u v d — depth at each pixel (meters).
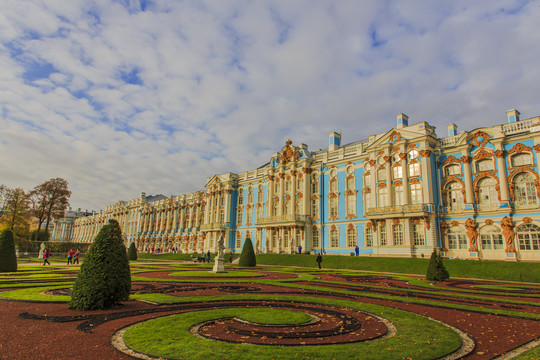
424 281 26.33
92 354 8.30
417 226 44.88
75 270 32.22
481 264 33.84
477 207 41.75
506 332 11.16
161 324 11.05
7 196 84.81
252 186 73.25
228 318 12.34
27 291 17.92
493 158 41.16
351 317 12.71
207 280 24.48
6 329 10.42
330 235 56.62
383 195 49.16
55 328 10.62
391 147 49.06
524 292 20.98
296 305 14.99
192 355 8.16
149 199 118.38
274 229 64.31
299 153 63.69
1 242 30.33
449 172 45.03
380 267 38.69
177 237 92.94
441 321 12.56
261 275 29.75
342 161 56.81
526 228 37.66
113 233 14.16
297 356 8.24
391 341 9.72
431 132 46.62
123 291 13.91
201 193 87.94
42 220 88.44
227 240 74.12
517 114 43.06
